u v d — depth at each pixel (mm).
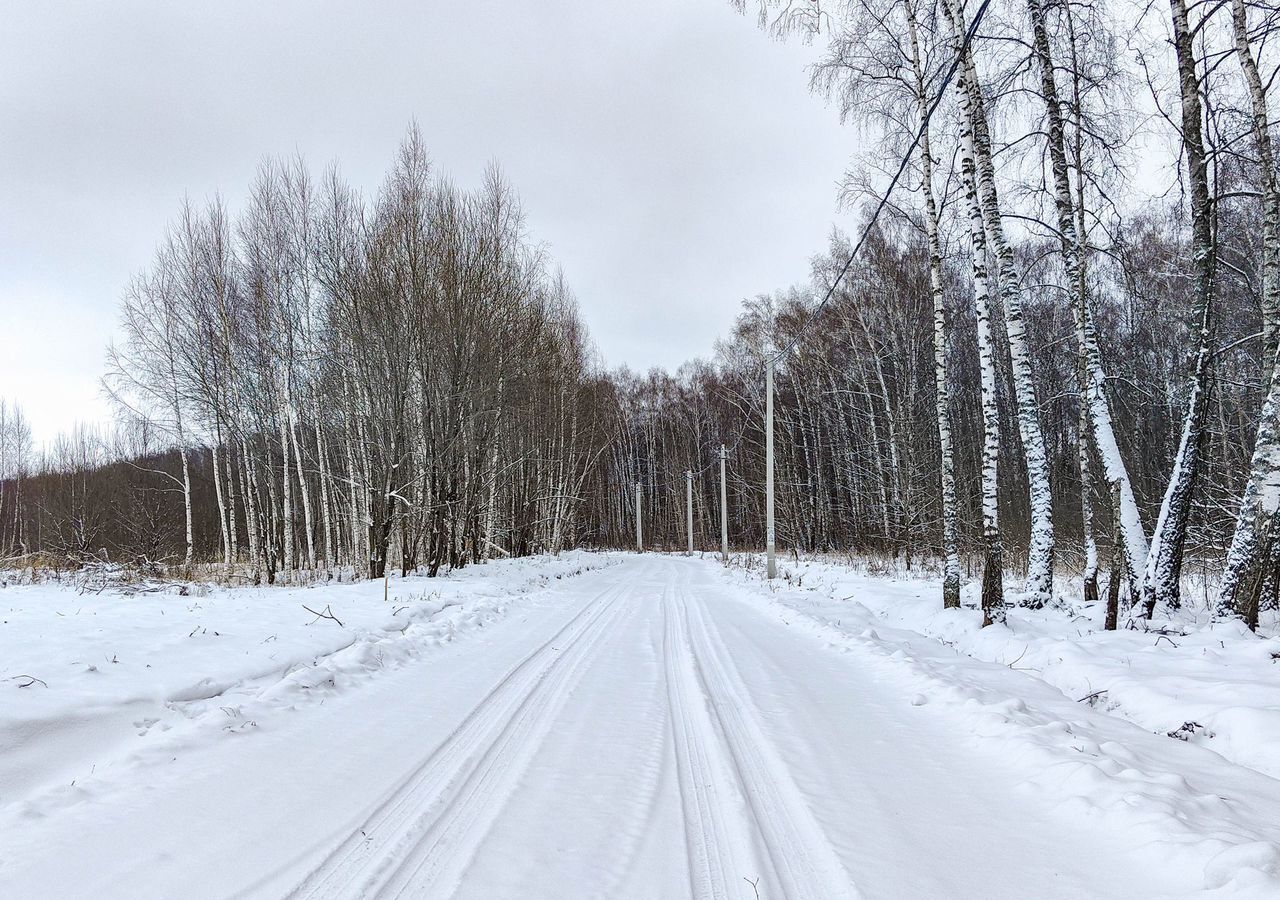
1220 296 12766
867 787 4059
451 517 19094
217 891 2873
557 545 34031
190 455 35438
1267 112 8742
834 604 13828
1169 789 3701
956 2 10148
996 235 10352
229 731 4973
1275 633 7574
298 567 25344
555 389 31766
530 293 24422
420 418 18359
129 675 5660
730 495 59031
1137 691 5840
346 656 7293
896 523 25281
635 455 68062
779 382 39531
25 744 4270
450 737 5062
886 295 25781
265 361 21938
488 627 10680
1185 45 8727
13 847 3205
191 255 22219
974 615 10414
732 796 3947
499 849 3297
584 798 3939
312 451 25469
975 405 30000
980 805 3791
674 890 2932
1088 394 10234
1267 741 4430
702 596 16531
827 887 2953
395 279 17344
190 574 19750
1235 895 2625
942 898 2816
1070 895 2828
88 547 19547
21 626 7203
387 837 3414
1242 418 16422
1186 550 11945
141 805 3723
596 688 6656
